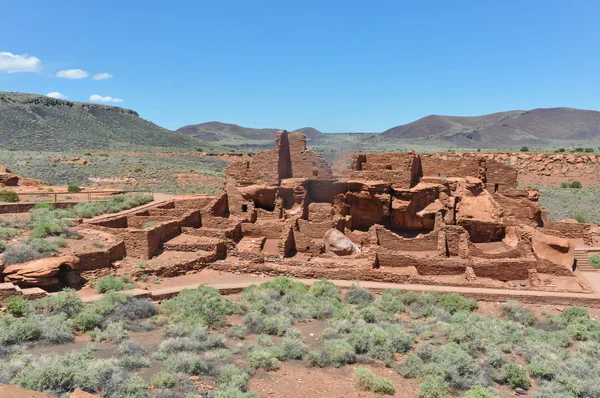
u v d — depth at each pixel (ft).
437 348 59.21
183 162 355.77
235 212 124.67
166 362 47.34
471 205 113.29
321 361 53.26
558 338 69.26
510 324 71.82
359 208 123.95
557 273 95.20
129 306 66.95
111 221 106.11
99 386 41.04
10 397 26.58
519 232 100.07
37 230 86.99
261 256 95.71
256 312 68.80
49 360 45.16
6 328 53.83
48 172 246.06
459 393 49.65
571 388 51.96
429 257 95.86
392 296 82.07
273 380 47.34
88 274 80.23
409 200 115.24
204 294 76.48
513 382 53.16
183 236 103.86
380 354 56.95
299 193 123.34
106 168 280.72
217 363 49.14
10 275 70.13
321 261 96.89
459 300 81.00
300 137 132.67
